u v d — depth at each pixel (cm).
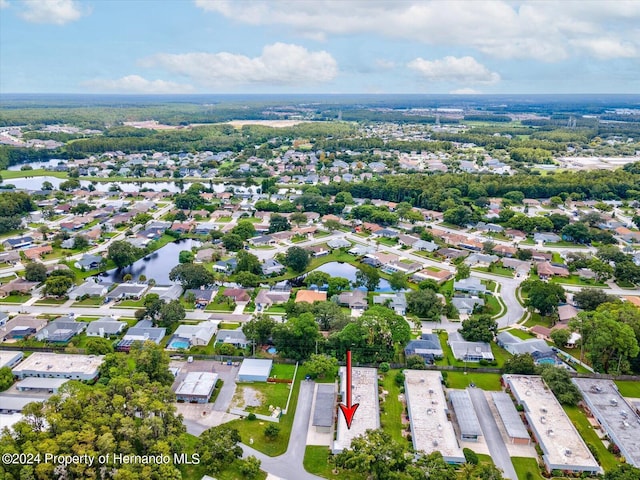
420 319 19075
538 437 12206
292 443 12256
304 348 15888
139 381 12912
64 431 10656
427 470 10469
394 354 16162
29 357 15412
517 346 16512
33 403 11356
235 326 18100
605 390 14150
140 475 9931
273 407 13575
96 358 15388
